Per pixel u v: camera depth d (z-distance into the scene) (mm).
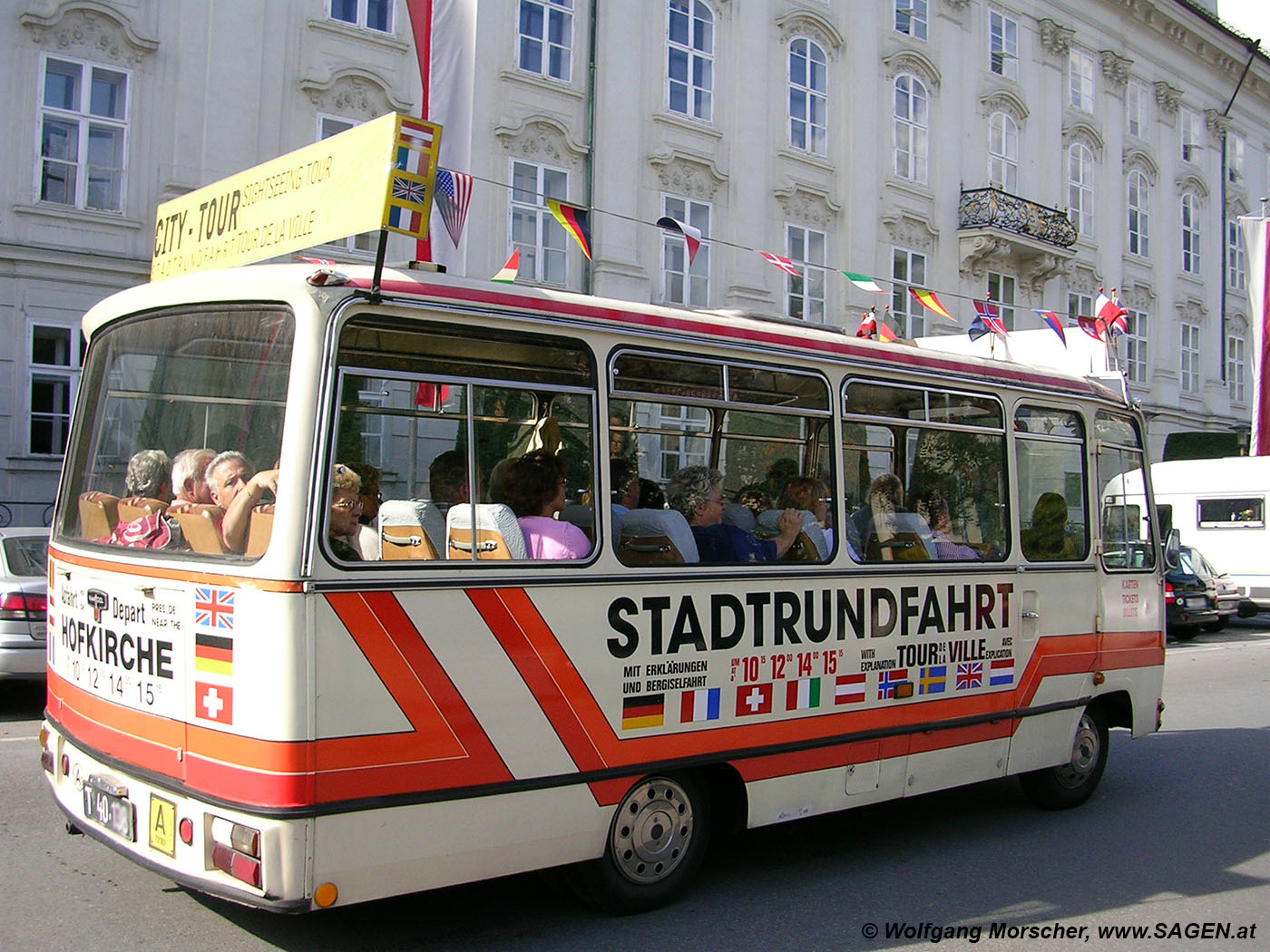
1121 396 8141
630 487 5367
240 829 4125
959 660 6680
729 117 22000
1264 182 38594
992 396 7051
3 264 14891
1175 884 6203
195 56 16000
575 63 19719
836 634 6004
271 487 4254
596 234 19797
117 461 5230
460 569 4582
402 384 4531
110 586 4895
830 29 23891
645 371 5320
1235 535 23641
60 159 15289
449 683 4516
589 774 4969
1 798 6863
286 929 5059
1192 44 34531
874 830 7184
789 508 5941
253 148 16406
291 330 4355
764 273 22359
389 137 4270
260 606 4156
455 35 10930
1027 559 7184
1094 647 7641
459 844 4535
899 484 6492
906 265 25453
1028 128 28969
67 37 15188
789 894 5844
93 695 5004
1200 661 16484
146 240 15836
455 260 8477
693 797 5473
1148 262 32969
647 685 5184
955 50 26969
